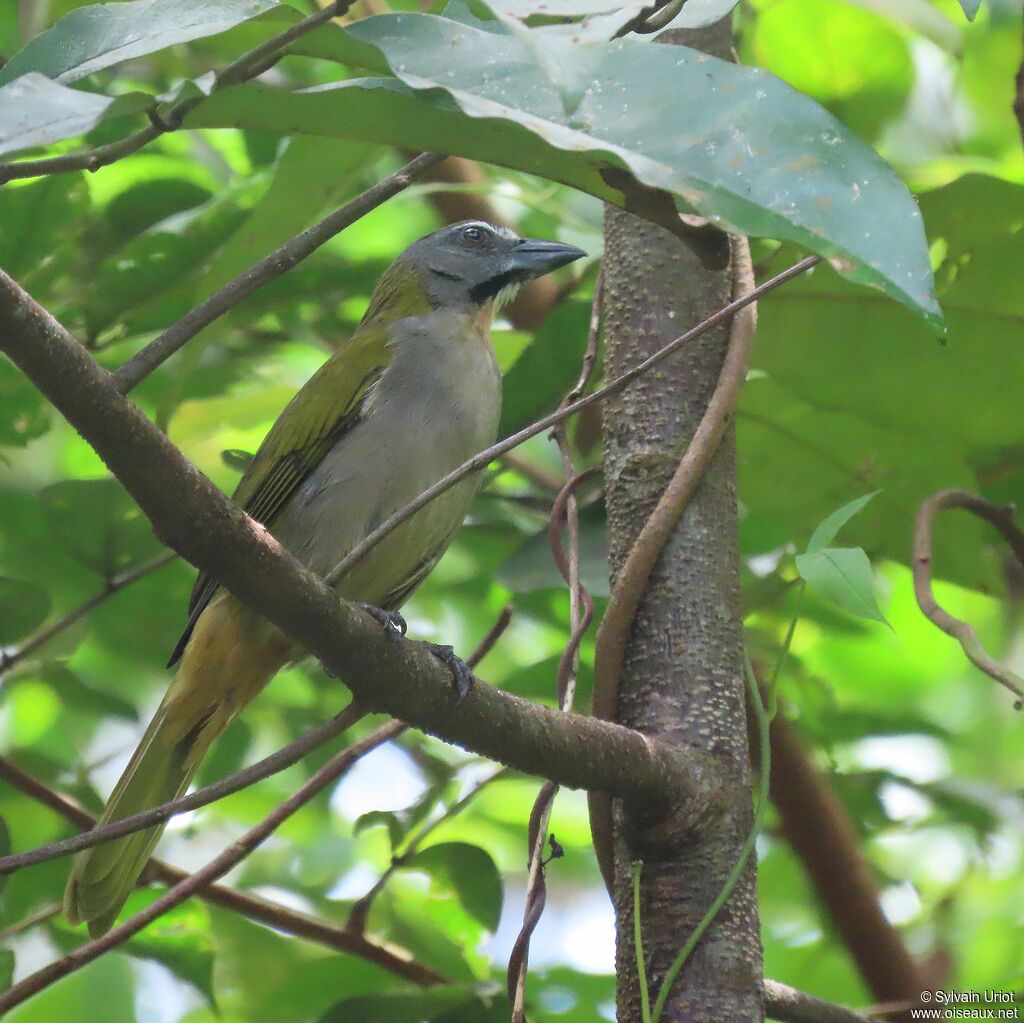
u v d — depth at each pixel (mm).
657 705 6625
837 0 10891
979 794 11508
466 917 9258
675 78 4422
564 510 8852
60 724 12695
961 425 9234
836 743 11445
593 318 8000
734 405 6891
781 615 11359
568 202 11445
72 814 8930
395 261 10742
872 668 14617
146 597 11164
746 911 6363
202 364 11250
